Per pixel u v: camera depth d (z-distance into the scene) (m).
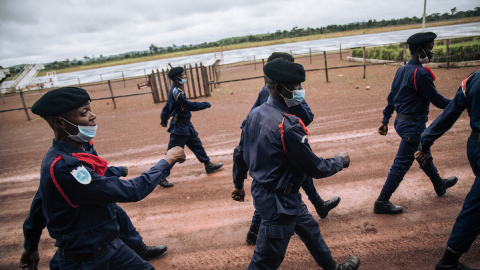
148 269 2.36
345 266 2.68
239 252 3.39
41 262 3.60
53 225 2.01
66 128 1.95
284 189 2.25
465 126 6.30
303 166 2.20
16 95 25.64
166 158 2.30
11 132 10.62
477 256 2.91
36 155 7.63
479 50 13.52
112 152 7.22
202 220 4.10
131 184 2.02
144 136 8.30
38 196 2.14
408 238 3.27
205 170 5.62
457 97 2.50
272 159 2.21
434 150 5.33
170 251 3.54
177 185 5.21
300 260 3.15
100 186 1.91
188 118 5.06
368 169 4.95
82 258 2.06
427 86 3.18
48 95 1.89
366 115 7.79
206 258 3.35
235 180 2.73
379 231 3.44
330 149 5.91
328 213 3.90
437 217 3.56
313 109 8.98
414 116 3.36
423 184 4.32
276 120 2.19
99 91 20.39
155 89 13.07
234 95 12.77
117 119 10.82
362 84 11.84
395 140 5.99
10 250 3.90
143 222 4.22
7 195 5.49
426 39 3.22
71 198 1.92
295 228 2.47
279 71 2.16
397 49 18.11
